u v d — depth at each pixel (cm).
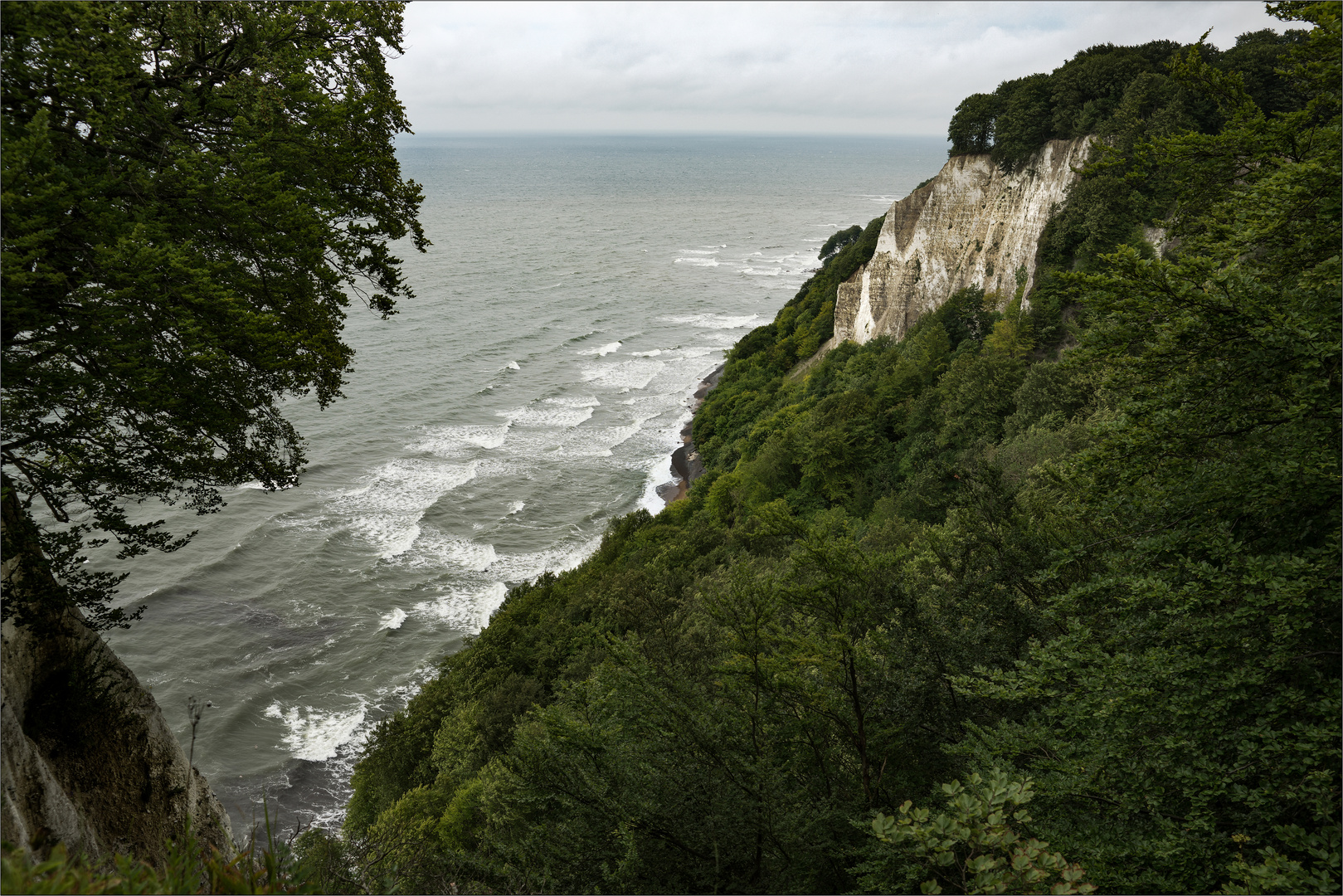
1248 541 1046
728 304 15250
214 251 1103
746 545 4372
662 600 3312
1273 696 886
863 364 7044
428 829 2548
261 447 1285
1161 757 894
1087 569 1431
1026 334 4956
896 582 1388
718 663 1589
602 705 1391
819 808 1158
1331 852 722
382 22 1282
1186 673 932
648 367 10931
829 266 10238
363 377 9656
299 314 1169
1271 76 4922
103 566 5497
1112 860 859
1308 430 961
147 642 4925
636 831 1093
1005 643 1370
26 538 1046
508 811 1305
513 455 7869
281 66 1099
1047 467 1655
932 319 6550
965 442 4628
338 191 1277
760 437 6644
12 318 862
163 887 551
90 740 1132
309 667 4881
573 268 17975
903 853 890
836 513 4822
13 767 855
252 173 1029
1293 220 1098
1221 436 1050
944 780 1237
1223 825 890
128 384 947
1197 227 1479
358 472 7300
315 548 6025
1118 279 1083
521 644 4019
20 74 886
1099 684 980
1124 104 5109
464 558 6088
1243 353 1009
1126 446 1085
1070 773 953
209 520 6262
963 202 7112
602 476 7512
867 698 1288
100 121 899
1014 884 714
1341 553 881
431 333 11806
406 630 5253
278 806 3897
